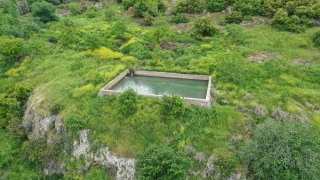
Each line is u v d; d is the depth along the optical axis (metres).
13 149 35.25
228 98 35.53
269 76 39.75
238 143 30.14
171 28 56.16
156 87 39.78
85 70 42.62
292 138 25.83
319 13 51.03
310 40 47.06
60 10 72.69
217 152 28.62
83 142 31.67
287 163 24.59
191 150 29.33
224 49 47.16
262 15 56.69
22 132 36.31
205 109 32.31
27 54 49.03
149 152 26.97
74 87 37.88
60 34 54.69
